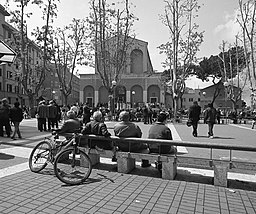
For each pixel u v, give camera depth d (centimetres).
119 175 561
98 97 5400
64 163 581
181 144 532
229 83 3531
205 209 385
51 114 1438
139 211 373
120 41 2975
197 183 511
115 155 589
